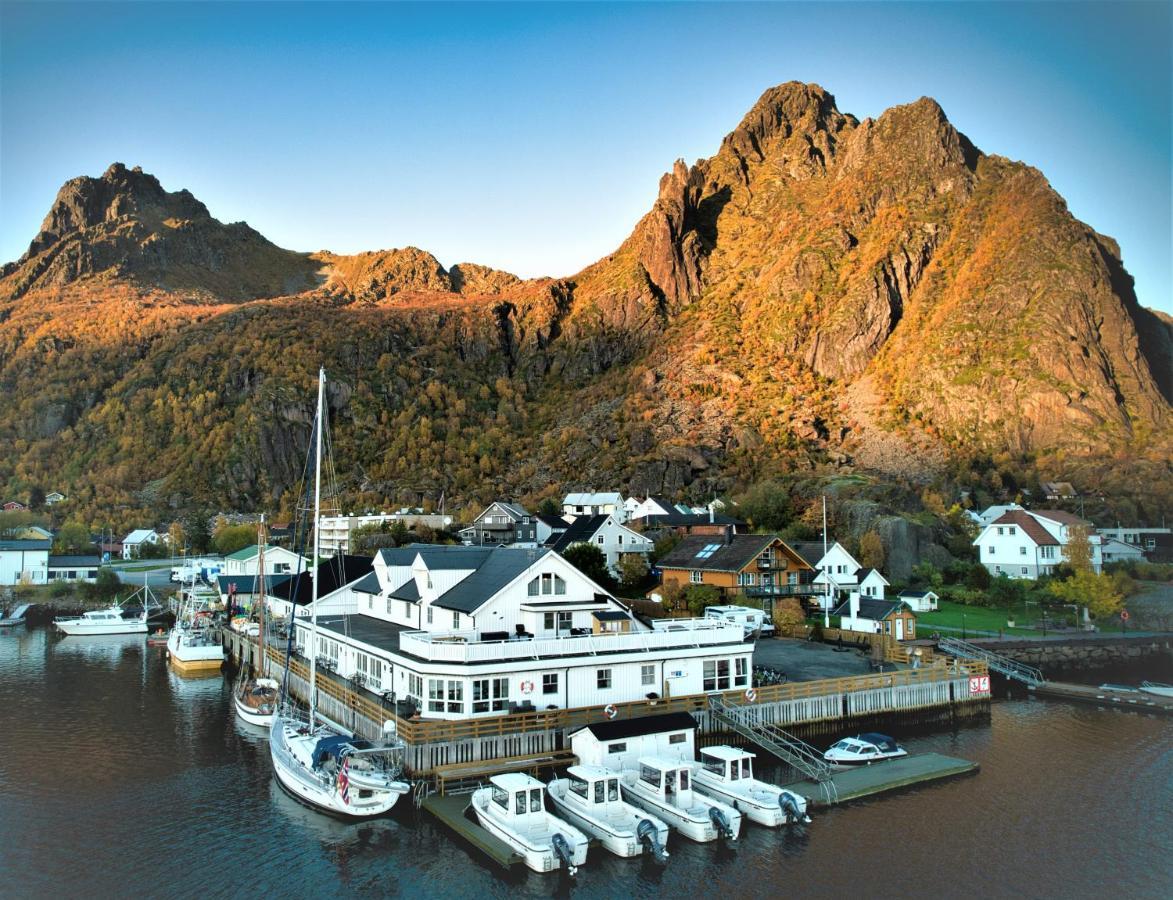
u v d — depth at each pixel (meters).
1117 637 83.19
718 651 54.56
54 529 198.62
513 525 161.12
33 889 34.97
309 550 136.75
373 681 55.31
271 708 59.31
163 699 68.88
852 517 145.38
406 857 37.50
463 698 46.44
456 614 56.44
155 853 38.28
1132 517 169.00
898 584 123.69
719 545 100.69
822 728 56.62
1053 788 45.84
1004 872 36.00
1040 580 115.19
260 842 39.31
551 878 35.31
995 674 73.88
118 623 107.25
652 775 41.91
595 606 55.53
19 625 113.62
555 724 47.31
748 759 43.75
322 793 42.78
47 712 64.31
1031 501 181.12
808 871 35.97
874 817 41.69
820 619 91.00
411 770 44.12
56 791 46.41
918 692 60.88
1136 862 36.97
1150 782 46.81
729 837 38.81
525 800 38.44
